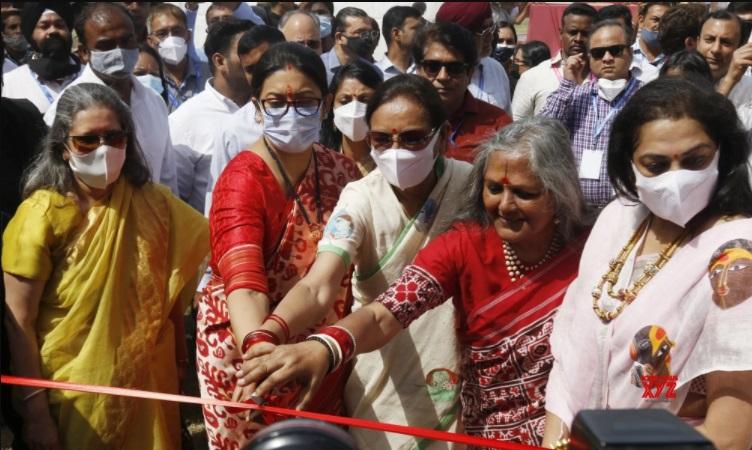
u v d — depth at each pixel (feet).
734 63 16.01
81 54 15.24
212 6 24.11
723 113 6.70
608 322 7.05
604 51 15.93
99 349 10.43
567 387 7.30
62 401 10.37
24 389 10.28
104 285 10.51
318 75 9.89
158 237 11.07
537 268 8.39
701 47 18.33
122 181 10.91
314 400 9.53
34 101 18.10
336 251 9.11
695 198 6.70
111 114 10.44
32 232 10.21
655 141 6.70
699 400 6.76
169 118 16.97
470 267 8.49
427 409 9.57
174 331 11.76
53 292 10.41
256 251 9.35
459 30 13.00
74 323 10.39
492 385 8.61
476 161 8.47
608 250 7.36
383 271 9.57
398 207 9.53
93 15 14.76
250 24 17.29
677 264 6.82
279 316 8.49
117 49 14.75
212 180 14.93
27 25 18.44
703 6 22.30
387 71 21.31
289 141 9.77
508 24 27.91
